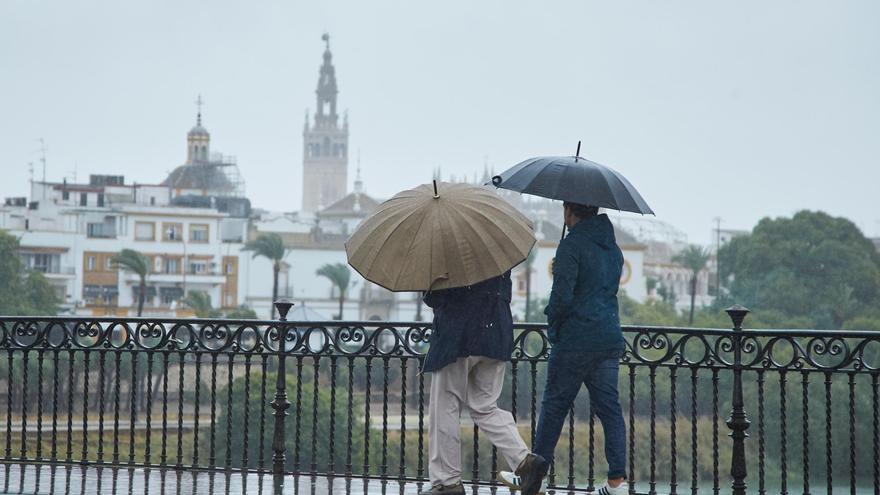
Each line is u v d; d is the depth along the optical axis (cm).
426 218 1770
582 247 1755
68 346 2358
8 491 2038
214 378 2278
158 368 10481
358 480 2217
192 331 2288
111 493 2030
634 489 2059
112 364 9362
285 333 2238
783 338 1972
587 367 1767
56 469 2308
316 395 2245
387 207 1823
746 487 1983
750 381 10519
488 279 1784
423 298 1814
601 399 1791
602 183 1764
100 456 2342
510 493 2078
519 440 1827
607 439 1795
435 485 1848
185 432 9138
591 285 1761
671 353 2020
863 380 11144
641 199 1809
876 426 1950
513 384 2139
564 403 1781
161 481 2170
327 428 8231
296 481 2152
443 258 1748
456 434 1847
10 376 2383
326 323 2217
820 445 10631
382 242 1777
